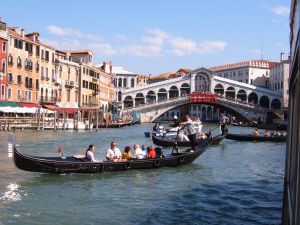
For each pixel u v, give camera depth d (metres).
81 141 33.50
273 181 16.03
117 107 79.44
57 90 57.56
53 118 48.25
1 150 24.44
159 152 18.97
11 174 16.09
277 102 83.44
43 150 25.84
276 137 35.53
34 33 51.41
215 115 102.81
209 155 24.91
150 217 10.65
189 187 14.52
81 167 15.70
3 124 41.44
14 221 10.14
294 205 4.02
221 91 84.81
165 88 81.75
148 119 75.50
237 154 25.77
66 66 60.06
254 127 68.69
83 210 11.24
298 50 3.85
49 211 11.09
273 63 99.88
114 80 100.06
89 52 69.81
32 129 43.91
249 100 86.31
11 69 46.22
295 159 4.28
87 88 67.56
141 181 15.30
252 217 10.76
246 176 17.19
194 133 20.08
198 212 11.18
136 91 80.94
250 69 97.06
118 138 38.06
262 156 24.92
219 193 13.61
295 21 4.63
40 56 52.53
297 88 4.30
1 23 45.00
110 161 16.33
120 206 11.73
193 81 82.06
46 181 14.81
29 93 50.06
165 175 16.64
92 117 62.00
